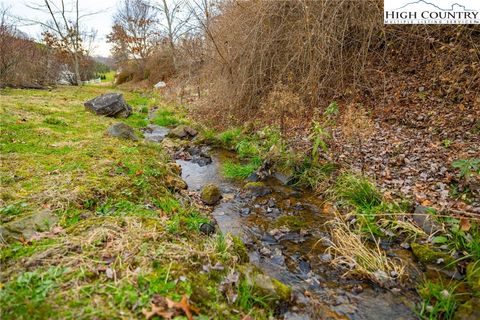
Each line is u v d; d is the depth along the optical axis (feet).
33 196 9.89
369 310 7.41
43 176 11.66
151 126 27.43
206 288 6.74
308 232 11.01
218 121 25.68
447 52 19.11
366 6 19.94
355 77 21.02
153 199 11.25
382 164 14.74
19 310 5.40
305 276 8.71
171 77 54.03
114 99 28.50
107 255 7.20
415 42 20.65
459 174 12.23
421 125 17.40
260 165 16.71
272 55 23.15
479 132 15.19
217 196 13.51
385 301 7.70
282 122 17.44
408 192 12.26
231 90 24.82
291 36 21.34
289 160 15.81
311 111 20.75
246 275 7.65
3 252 7.14
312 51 20.30
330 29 19.57
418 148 15.42
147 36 67.51
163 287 6.33
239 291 7.02
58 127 20.61
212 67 27.32
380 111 19.71
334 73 21.12
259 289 7.33
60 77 67.46
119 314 5.55
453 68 18.56
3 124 19.29
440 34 19.88
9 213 8.88
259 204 13.28
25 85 45.80
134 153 15.97
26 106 26.91
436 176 12.95
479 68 17.07
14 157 13.66
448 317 6.99
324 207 12.66
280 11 22.35
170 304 5.74
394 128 17.99
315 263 9.30
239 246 9.18
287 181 15.02
